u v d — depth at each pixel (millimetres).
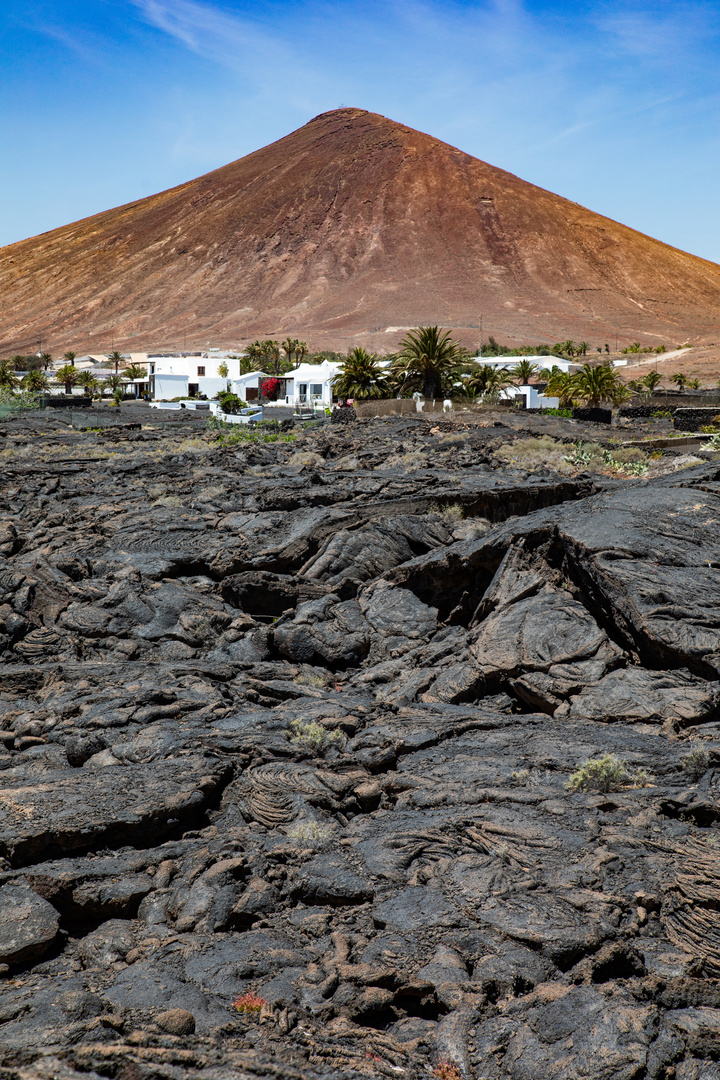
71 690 13172
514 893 6957
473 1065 5258
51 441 52469
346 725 11602
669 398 82188
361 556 20422
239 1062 5016
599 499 19547
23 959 6633
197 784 9172
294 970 6211
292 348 177000
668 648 12805
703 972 6047
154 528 23672
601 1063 5094
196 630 17203
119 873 7637
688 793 8641
